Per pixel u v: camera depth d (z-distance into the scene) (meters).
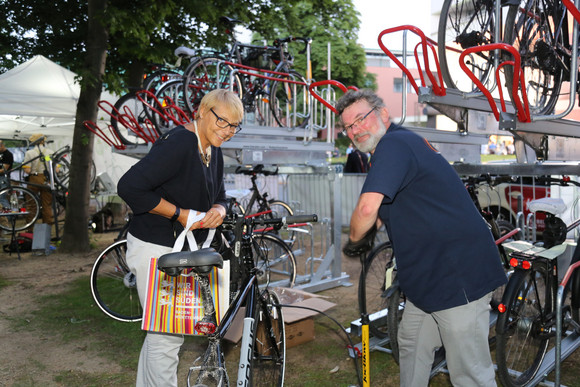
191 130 2.32
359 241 2.15
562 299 2.78
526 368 3.19
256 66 6.79
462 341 2.19
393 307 3.36
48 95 8.11
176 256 1.76
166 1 7.54
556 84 3.66
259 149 5.64
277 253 5.25
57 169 11.23
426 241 2.15
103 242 8.55
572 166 3.74
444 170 2.15
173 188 2.30
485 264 2.16
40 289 5.64
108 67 9.55
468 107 3.54
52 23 8.92
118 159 13.59
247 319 2.23
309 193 9.84
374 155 2.14
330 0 10.85
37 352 3.88
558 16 3.55
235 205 6.31
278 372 2.82
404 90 3.44
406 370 2.50
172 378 2.43
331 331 4.21
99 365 3.65
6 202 8.93
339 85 4.01
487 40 3.45
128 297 4.79
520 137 3.78
